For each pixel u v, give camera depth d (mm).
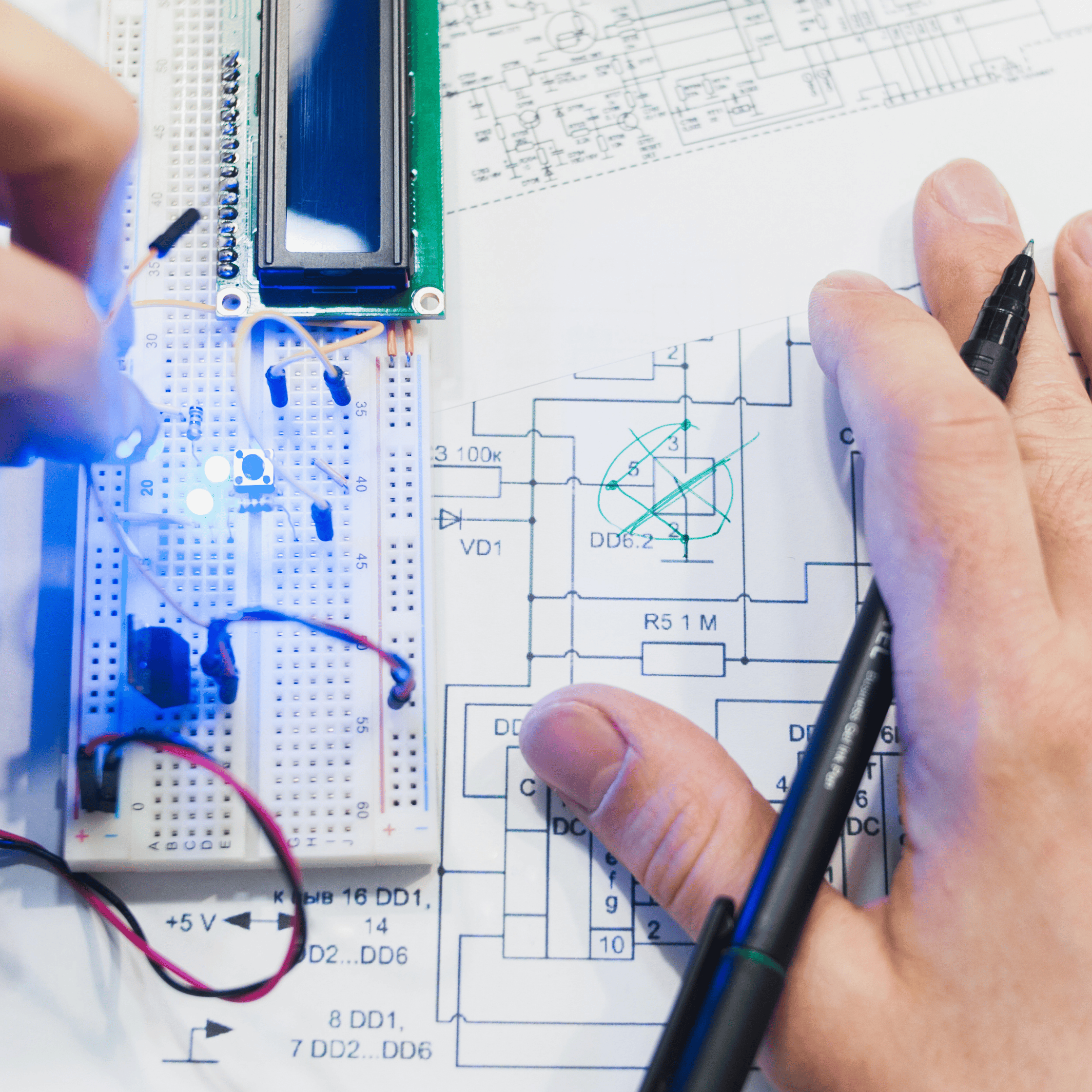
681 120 441
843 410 426
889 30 448
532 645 418
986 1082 378
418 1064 403
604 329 430
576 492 424
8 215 388
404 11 427
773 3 449
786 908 380
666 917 408
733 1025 375
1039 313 423
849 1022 383
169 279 423
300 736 410
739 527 423
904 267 435
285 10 422
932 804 387
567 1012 405
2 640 415
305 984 405
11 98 374
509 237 433
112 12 432
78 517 415
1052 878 380
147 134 427
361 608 414
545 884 409
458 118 440
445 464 424
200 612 413
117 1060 402
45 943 406
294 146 419
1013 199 440
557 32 446
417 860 408
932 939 383
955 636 386
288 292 421
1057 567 400
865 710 391
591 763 400
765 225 436
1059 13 450
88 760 404
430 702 412
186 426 417
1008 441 390
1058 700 383
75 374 376
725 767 399
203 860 406
